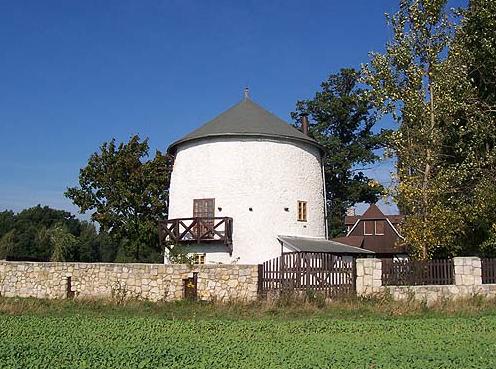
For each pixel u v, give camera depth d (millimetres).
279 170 29031
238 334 13094
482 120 26188
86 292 21938
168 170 33812
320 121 50969
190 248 28406
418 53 26688
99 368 8906
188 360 9555
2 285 23125
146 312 18453
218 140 29062
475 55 26797
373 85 27250
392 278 20562
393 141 26688
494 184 24391
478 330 13844
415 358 9852
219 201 28484
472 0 26891
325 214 31500
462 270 20828
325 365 9188
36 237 56594
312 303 19031
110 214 32781
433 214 23453
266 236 28125
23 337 12273
